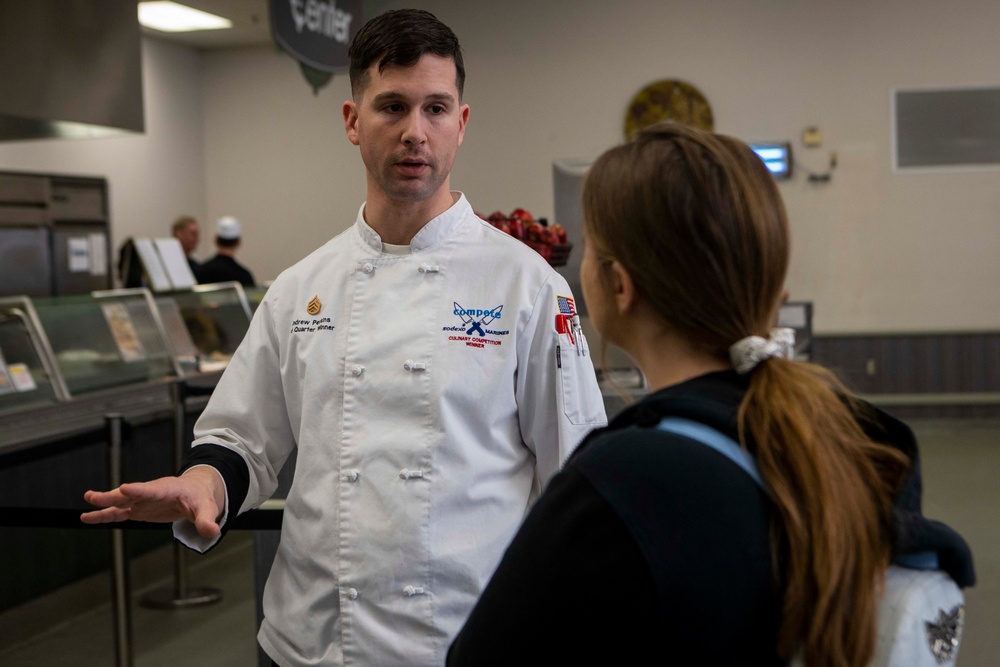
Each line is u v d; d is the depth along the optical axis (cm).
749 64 848
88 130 545
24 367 389
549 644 79
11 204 796
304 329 153
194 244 816
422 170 146
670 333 90
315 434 149
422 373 146
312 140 1007
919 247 843
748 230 84
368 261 153
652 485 78
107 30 533
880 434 88
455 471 143
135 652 382
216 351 543
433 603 141
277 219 1020
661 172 85
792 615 78
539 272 150
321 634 146
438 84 145
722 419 82
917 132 837
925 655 81
